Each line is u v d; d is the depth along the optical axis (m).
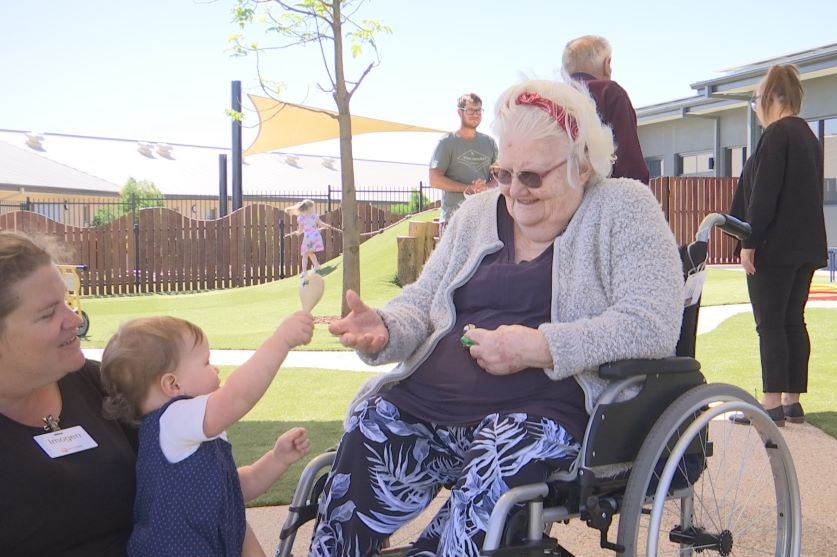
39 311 1.92
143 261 18.70
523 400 2.47
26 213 18.00
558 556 2.29
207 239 19.12
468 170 8.09
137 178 40.56
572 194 2.62
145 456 2.13
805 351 5.14
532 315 2.62
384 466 2.55
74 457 2.05
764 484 3.92
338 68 10.37
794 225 4.86
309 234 17.50
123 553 2.14
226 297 15.76
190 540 2.11
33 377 1.96
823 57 15.84
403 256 14.37
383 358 2.72
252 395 2.19
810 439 4.88
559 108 2.54
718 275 15.45
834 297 12.41
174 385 2.22
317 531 2.53
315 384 6.74
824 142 17.75
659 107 21.48
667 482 2.36
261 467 2.57
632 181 2.67
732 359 7.45
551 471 2.35
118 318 13.17
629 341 2.40
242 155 21.27
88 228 18.27
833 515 3.75
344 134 10.56
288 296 15.22
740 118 20.56
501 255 2.76
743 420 4.05
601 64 3.92
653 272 2.49
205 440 2.15
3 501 1.91
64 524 2.00
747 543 3.19
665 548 3.26
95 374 2.31
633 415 2.43
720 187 19.00
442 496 4.15
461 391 2.56
